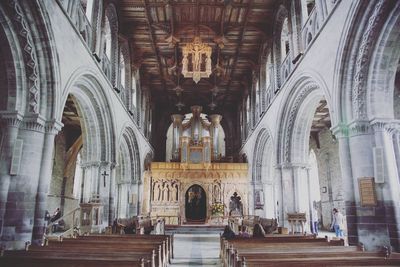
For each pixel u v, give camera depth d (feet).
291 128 55.01
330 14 35.68
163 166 90.89
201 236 70.23
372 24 29.89
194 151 93.86
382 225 29.55
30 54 31.14
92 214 46.37
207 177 90.02
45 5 30.89
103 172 52.85
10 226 29.50
